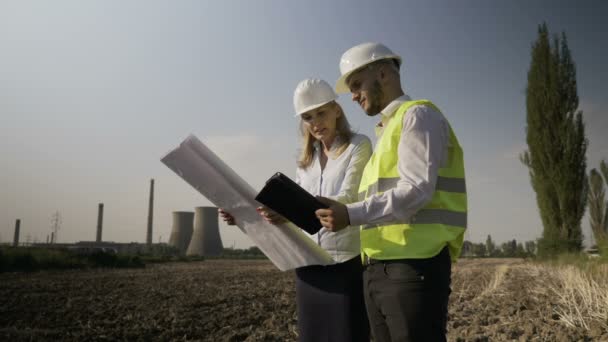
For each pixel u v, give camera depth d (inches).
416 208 74.2
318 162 120.2
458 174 82.0
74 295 354.3
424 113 77.1
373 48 87.6
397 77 89.1
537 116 848.3
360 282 105.5
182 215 4215.1
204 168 87.9
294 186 79.3
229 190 90.2
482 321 216.8
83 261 911.7
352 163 110.0
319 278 106.0
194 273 700.0
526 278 476.7
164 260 1552.7
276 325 219.0
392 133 80.7
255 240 98.3
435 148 75.5
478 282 443.8
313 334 105.5
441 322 75.2
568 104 829.8
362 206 76.8
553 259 746.2
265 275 633.6
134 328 212.7
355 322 103.3
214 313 258.1
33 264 797.2
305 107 112.7
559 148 819.4
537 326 195.8
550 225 821.2
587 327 189.2
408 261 75.5
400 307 74.9
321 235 106.5
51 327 216.7
